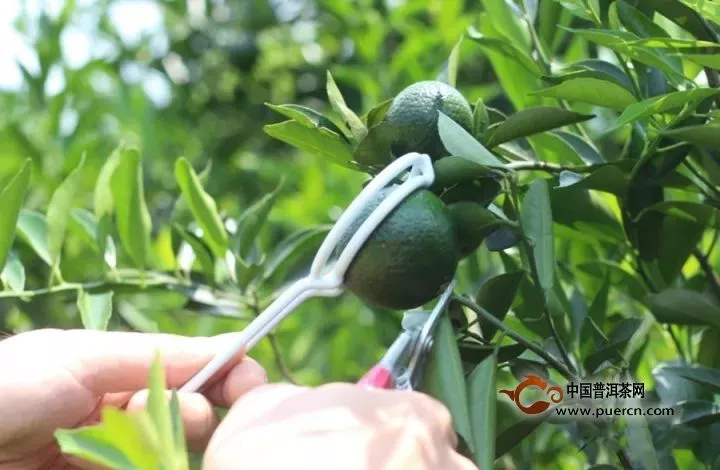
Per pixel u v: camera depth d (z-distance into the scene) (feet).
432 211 2.24
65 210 3.39
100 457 1.73
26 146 5.26
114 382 2.65
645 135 2.81
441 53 5.68
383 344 4.00
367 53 5.97
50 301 4.51
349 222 2.23
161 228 6.30
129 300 5.37
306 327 5.18
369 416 1.88
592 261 3.32
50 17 5.79
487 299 2.63
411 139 2.44
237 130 8.08
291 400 1.95
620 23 2.73
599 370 2.71
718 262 4.00
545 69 3.17
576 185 2.79
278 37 8.30
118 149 3.46
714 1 2.46
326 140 2.60
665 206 2.87
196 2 8.17
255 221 3.57
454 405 2.18
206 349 2.62
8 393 2.54
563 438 3.79
